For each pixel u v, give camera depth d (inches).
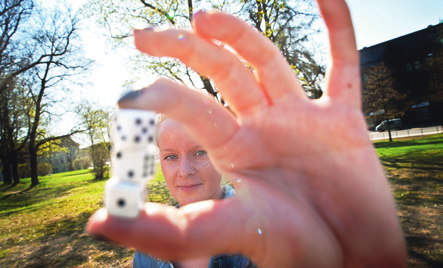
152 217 4.5
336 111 6.3
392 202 6.3
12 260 62.2
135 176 4.5
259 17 94.5
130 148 4.6
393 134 335.9
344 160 6.1
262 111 6.5
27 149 383.6
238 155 6.2
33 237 78.0
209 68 6.5
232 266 12.2
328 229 5.9
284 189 5.9
